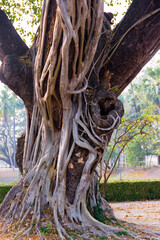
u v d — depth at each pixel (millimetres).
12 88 7859
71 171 6938
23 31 10898
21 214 6684
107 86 7176
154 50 7812
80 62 6172
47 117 7141
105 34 7383
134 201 16094
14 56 7801
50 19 6184
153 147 38125
